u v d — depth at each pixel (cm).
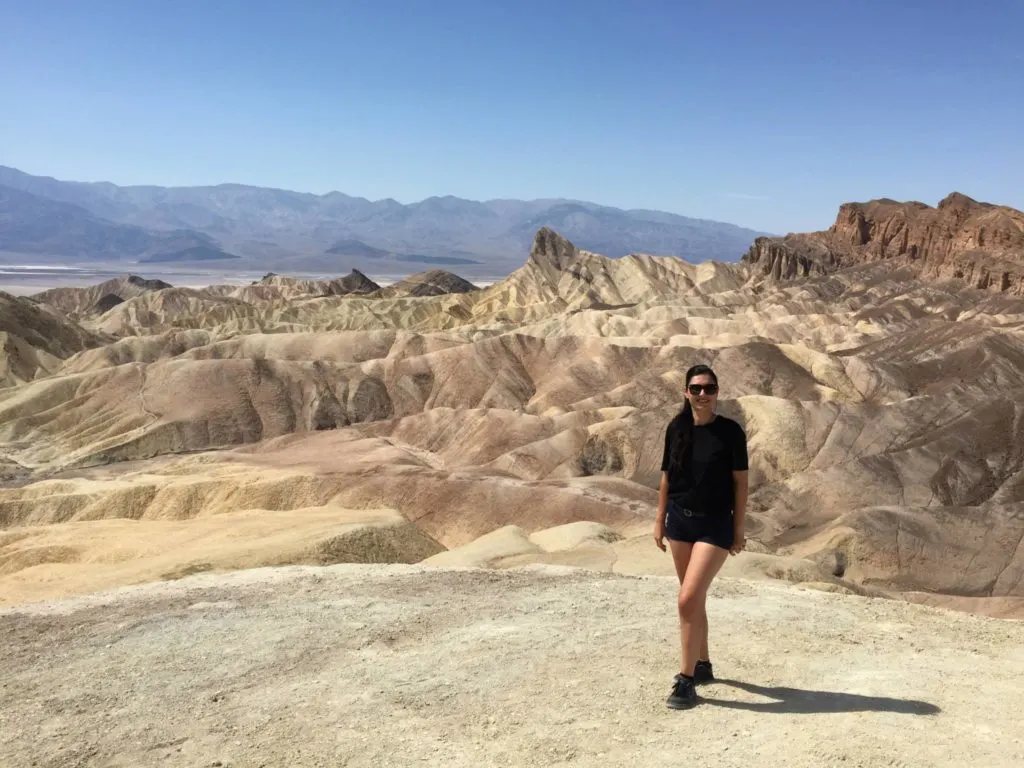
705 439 739
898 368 11975
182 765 684
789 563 3300
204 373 11431
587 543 3431
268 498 6862
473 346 12681
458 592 1277
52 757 721
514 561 3061
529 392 12100
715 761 626
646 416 8819
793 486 7838
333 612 1163
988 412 8394
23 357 14925
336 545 3447
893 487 7619
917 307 17962
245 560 3281
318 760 674
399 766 654
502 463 8606
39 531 4925
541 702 767
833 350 15675
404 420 10131
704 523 741
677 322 16762
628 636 971
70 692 890
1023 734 662
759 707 732
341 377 12006
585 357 12519
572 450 8675
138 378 11462
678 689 736
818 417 8844
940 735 659
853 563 6216
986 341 12450
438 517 6769
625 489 7006
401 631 1051
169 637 1080
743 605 1138
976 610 5253
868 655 891
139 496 6612
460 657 922
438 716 750
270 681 885
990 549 6172
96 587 3152
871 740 648
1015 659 881
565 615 1093
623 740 673
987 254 19488
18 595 3181
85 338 18662
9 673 975
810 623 1030
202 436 10562
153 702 842
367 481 7044
